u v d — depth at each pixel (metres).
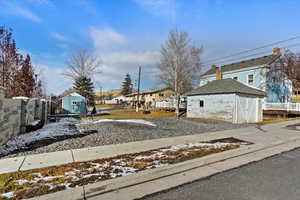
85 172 3.75
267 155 5.25
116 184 3.31
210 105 15.77
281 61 20.44
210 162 4.67
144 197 2.95
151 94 49.72
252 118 14.66
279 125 11.27
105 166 4.11
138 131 8.67
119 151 5.36
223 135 7.98
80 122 12.41
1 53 11.84
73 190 3.02
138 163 4.31
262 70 21.70
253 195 2.98
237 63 27.55
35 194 2.87
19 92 13.28
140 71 30.47
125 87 72.81
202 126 10.91
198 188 3.25
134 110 32.16
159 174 3.84
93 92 40.34
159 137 7.49
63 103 26.47
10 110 6.57
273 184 3.38
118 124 10.52
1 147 5.61
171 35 23.38
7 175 3.59
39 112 10.97
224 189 3.21
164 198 2.91
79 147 5.84
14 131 7.03
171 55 23.61
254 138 7.34
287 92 23.19
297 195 2.97
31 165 4.17
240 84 15.73
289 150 5.77
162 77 24.56
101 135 7.57
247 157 5.07
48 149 5.52
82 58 30.53
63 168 3.98
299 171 4.03
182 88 24.39
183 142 6.58
